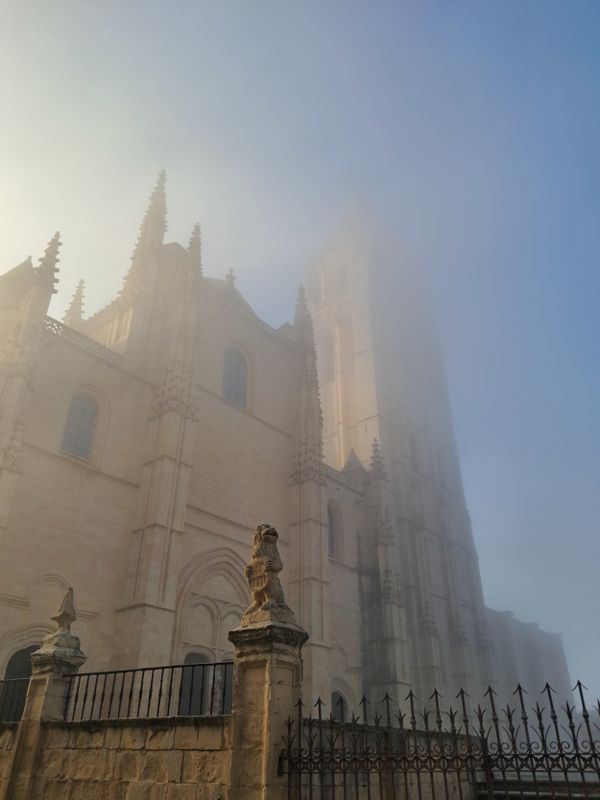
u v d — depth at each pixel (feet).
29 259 99.91
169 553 92.99
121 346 114.62
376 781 46.01
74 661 47.14
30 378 85.15
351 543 152.25
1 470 77.00
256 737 33.17
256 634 35.37
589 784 29.12
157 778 36.11
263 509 123.75
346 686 130.11
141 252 125.70
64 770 40.70
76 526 88.22
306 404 142.51
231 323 134.72
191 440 105.29
